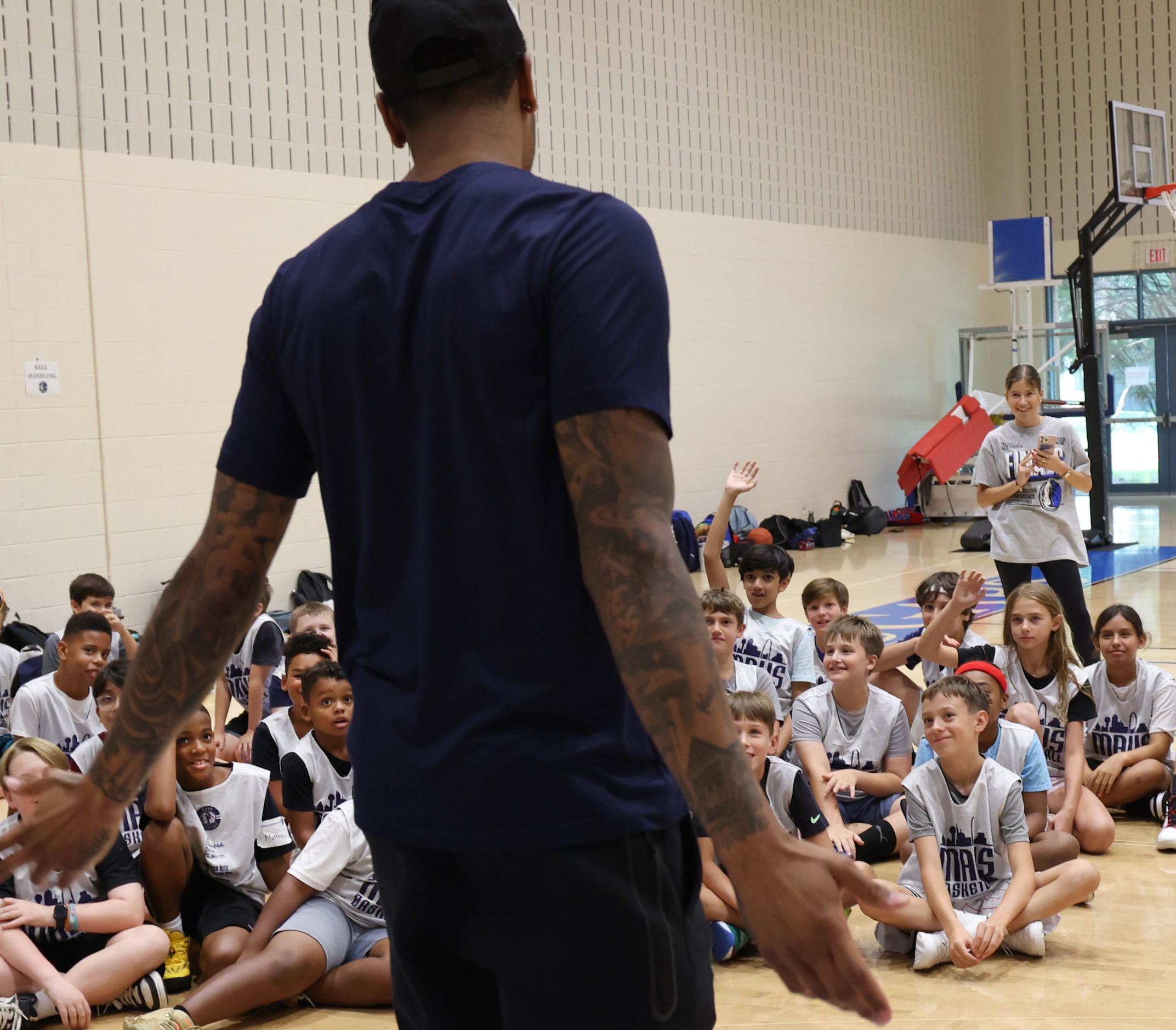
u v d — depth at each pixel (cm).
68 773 98
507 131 89
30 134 723
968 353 1512
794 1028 252
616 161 1096
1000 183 1566
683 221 1153
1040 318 1536
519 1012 84
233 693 486
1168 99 1478
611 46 1091
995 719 337
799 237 1284
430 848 82
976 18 1559
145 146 777
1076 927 306
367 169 906
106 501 758
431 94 88
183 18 796
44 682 398
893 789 367
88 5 748
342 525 90
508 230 80
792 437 1273
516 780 79
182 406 796
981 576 396
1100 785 390
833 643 371
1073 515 524
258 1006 273
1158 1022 249
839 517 1294
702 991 87
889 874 342
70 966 280
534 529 79
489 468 80
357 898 288
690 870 88
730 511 416
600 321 76
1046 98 1548
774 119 1259
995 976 278
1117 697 405
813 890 70
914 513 1367
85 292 748
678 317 1148
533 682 80
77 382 745
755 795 72
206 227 809
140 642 95
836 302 1330
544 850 79
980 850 294
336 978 277
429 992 88
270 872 315
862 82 1376
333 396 86
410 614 84
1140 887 334
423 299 81
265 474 94
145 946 278
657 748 75
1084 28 1518
